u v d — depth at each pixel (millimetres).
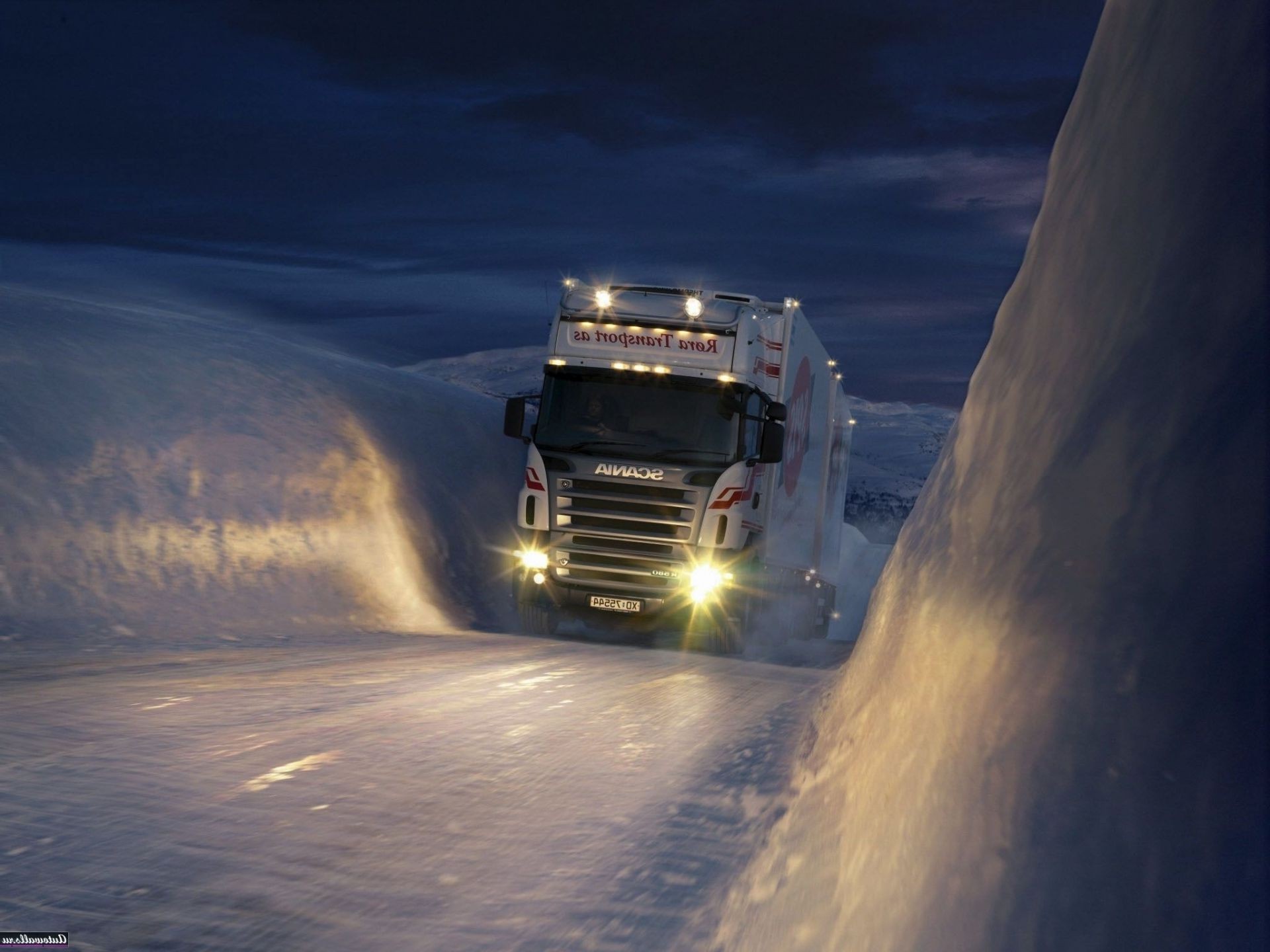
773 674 12289
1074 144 2998
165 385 17594
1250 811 1307
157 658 10289
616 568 15102
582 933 3723
